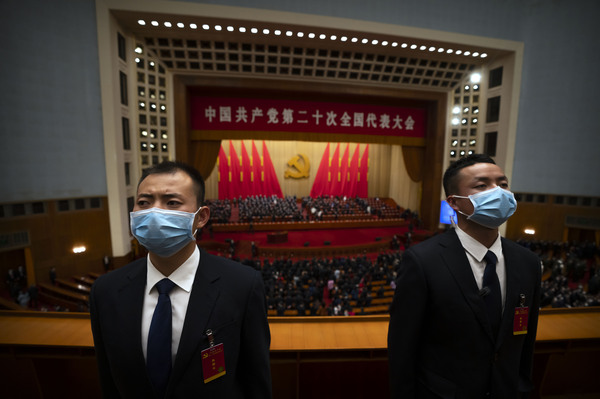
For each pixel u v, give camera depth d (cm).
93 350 229
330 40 1416
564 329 251
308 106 1750
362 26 1347
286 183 2742
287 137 1738
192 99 1650
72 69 1141
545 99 1573
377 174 2766
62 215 1153
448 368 144
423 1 1400
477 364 140
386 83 1692
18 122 1052
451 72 1739
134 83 1376
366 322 265
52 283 1086
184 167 129
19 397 239
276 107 1716
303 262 1287
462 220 152
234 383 128
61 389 241
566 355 258
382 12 1362
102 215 1245
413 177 2034
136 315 116
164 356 112
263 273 1131
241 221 1995
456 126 1842
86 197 1200
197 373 113
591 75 1479
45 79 1094
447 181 158
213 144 1723
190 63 1503
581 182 1534
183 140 1573
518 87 1595
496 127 1691
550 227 1625
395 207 2606
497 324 141
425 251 154
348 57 1571
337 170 2720
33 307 930
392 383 152
